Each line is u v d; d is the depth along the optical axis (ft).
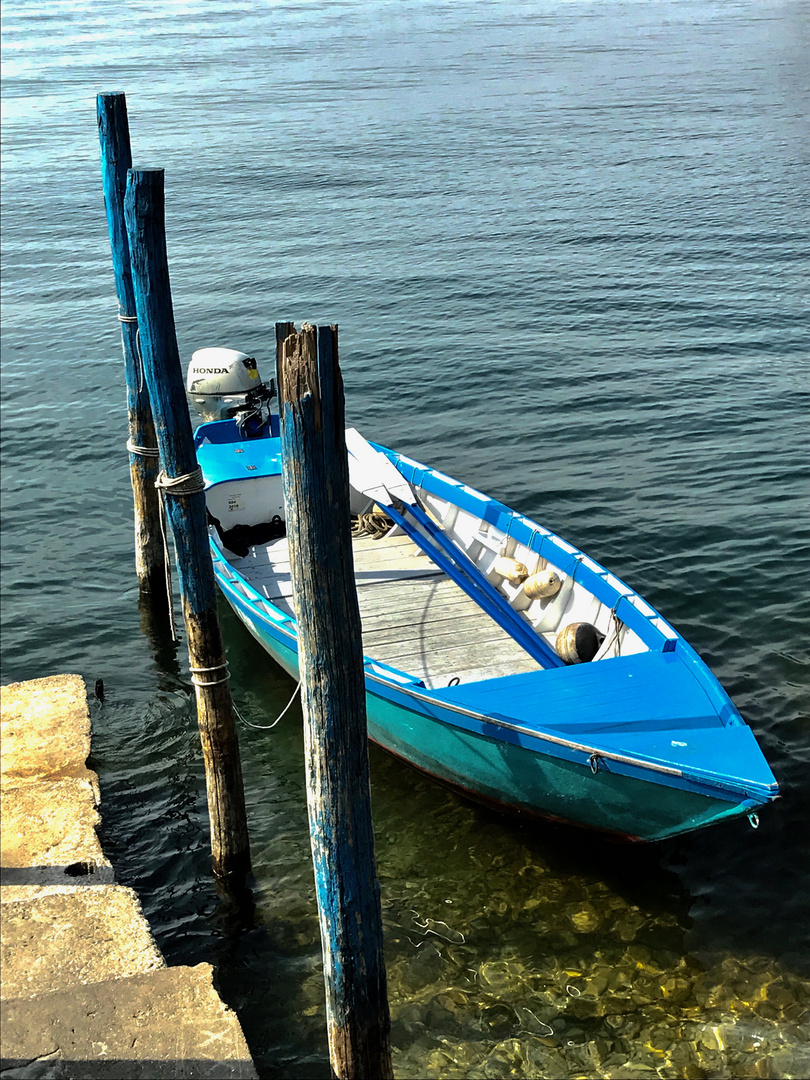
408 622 32.22
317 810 15.92
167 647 37.19
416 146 137.69
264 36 339.77
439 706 25.31
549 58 249.96
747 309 71.72
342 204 107.24
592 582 30.40
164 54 283.79
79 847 23.91
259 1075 20.16
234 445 42.78
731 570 39.01
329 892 16.22
